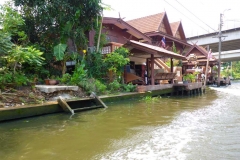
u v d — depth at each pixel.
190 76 15.70
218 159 2.84
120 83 10.66
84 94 7.95
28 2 9.60
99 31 11.21
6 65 7.14
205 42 31.34
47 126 4.71
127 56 10.93
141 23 22.48
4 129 4.46
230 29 27.80
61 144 3.54
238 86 22.73
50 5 9.31
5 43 6.55
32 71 9.33
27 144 3.54
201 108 7.28
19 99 6.02
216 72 29.64
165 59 17.70
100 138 3.85
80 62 10.12
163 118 5.56
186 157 2.92
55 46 9.23
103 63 10.08
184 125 4.76
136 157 2.95
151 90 10.74
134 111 6.60
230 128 4.45
